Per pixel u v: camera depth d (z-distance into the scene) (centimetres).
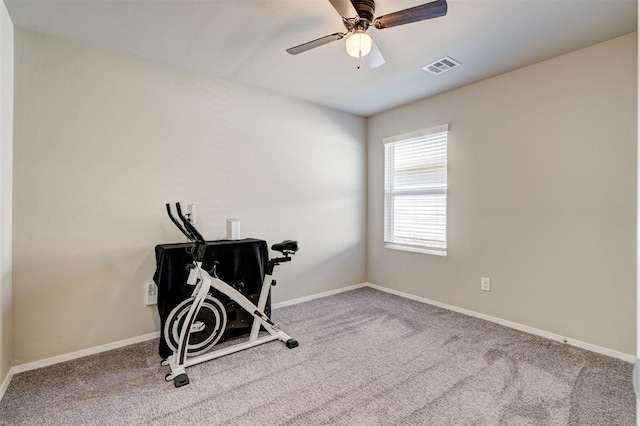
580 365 223
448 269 343
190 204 282
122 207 255
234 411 177
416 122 371
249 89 324
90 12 201
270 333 269
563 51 251
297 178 364
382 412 176
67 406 181
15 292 215
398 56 260
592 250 244
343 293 404
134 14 203
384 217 413
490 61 269
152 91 268
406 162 388
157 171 271
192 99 289
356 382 205
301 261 370
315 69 286
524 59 265
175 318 231
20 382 204
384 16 176
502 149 296
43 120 224
